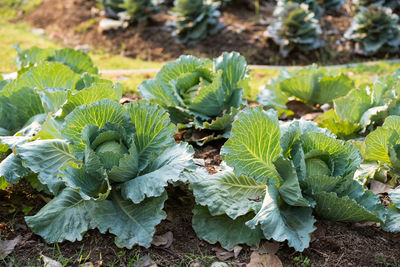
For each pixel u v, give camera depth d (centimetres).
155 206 254
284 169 251
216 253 253
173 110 310
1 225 260
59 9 574
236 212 254
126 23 511
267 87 339
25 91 287
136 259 250
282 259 250
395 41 466
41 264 247
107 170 254
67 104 265
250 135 252
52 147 259
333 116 310
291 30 454
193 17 476
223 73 312
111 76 381
